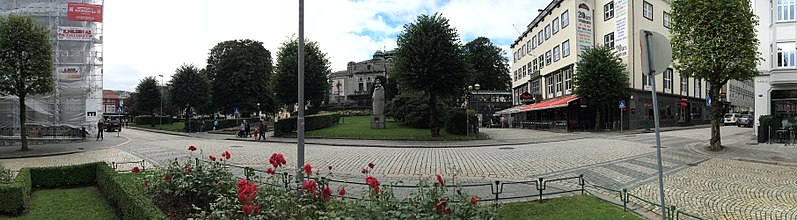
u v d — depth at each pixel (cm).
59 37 2809
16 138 2441
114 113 8912
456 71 2534
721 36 1470
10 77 1927
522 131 3388
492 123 4538
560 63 4025
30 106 2709
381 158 1552
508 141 2359
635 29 3422
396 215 408
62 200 802
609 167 1198
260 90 5338
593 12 3784
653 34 529
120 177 762
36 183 905
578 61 3534
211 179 637
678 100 4062
